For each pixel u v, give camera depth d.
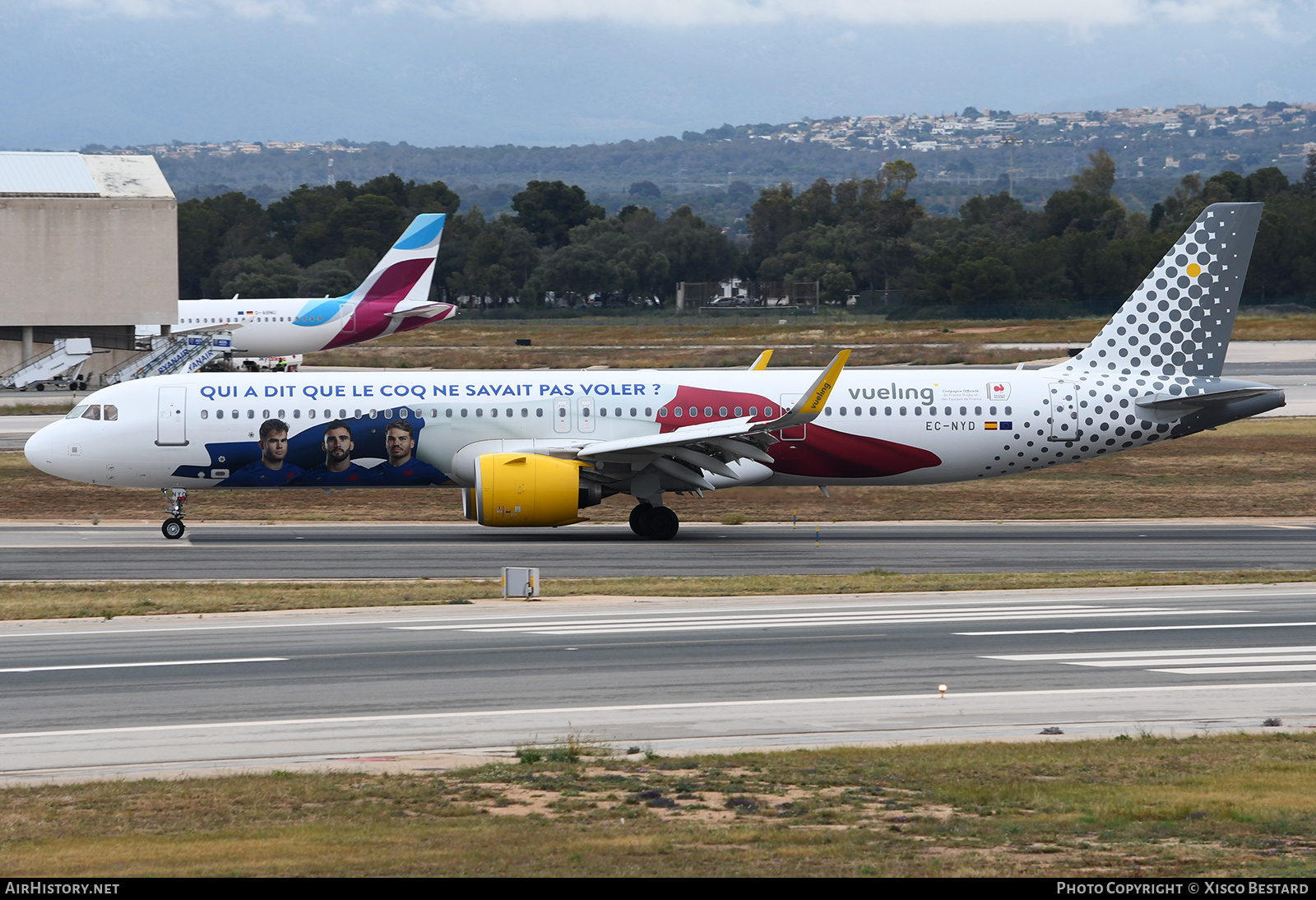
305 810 58.41
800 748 71.19
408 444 161.12
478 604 115.25
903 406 166.38
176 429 158.38
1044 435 167.62
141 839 53.50
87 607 111.38
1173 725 76.62
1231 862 49.44
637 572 138.25
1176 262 168.25
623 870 48.69
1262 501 198.25
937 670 89.31
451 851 51.38
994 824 55.31
